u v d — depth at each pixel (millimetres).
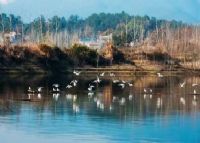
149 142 84188
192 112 113250
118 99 133750
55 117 102188
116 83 185375
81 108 115125
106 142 83000
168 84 186125
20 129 90250
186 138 87625
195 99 137875
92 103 124062
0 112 106688
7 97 130375
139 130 92125
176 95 147500
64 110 111562
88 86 169625
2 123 94875
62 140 83312
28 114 105000
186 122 100562
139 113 110312
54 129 90750
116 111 112125
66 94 142125
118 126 94812
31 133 87500
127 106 120625
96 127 93312
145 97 140250
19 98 129500
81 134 87500
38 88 148750
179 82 197625
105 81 194000
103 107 117625
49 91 148375
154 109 116875
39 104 119875
